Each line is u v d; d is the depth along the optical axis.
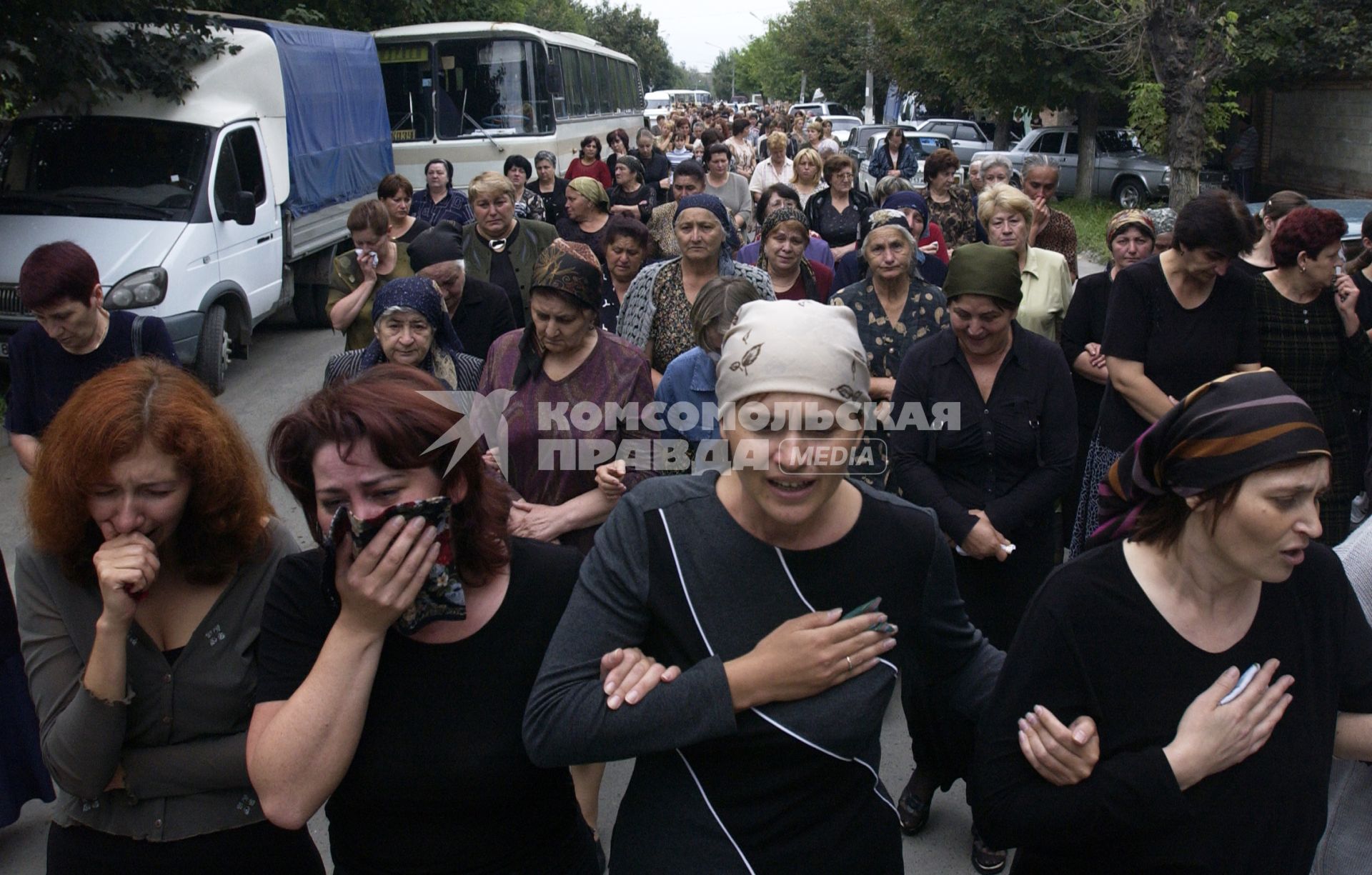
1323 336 4.14
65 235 9.10
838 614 1.74
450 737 1.83
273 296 11.12
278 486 6.86
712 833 1.79
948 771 3.18
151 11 10.39
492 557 1.85
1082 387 5.08
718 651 1.79
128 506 1.90
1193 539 1.69
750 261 6.74
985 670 2.01
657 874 1.80
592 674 1.80
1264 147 24.89
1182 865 1.74
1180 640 1.74
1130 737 1.75
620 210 5.75
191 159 9.80
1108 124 28.66
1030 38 22.50
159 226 9.31
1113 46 17.34
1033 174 6.82
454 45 15.52
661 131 24.97
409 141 15.62
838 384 1.64
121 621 1.87
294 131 11.75
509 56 15.55
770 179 12.44
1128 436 4.15
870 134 28.28
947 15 22.78
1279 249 4.14
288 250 11.51
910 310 4.51
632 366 3.57
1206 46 12.19
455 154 15.53
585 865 2.07
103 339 3.78
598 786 3.26
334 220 12.84
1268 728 1.70
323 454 1.70
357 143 13.68
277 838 2.12
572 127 17.52
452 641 1.86
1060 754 1.73
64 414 1.92
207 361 9.70
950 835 3.65
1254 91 21.91
